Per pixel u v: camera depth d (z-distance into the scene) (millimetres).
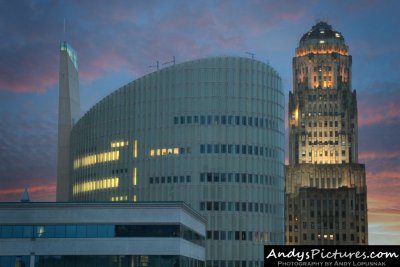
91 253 120188
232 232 183125
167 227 121562
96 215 121062
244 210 184625
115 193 194500
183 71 188250
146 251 120750
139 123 191625
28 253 119750
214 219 182875
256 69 190250
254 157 187125
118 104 197000
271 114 192000
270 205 189000
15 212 120688
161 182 186500
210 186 183750
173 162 185875
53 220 120625
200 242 153625
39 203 120875
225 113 186500
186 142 185750
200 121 186125
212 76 187500
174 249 120812
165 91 189250
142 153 190000
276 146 192750
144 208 121688
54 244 120062
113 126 197500
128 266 120375
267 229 187250
